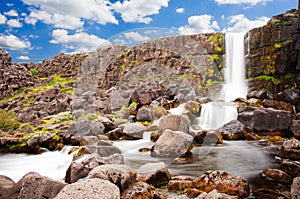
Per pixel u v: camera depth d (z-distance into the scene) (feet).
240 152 20.84
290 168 15.38
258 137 26.81
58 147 23.68
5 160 21.01
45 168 18.24
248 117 30.14
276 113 29.25
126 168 12.06
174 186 12.19
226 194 10.99
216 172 12.76
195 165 13.75
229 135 25.86
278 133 28.84
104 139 12.80
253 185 13.74
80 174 12.60
